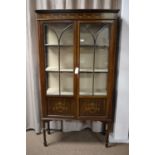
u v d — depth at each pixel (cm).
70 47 187
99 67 192
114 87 206
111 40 174
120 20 194
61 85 197
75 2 205
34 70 218
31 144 215
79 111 194
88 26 178
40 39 178
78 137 230
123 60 196
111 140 220
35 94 224
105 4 202
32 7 206
